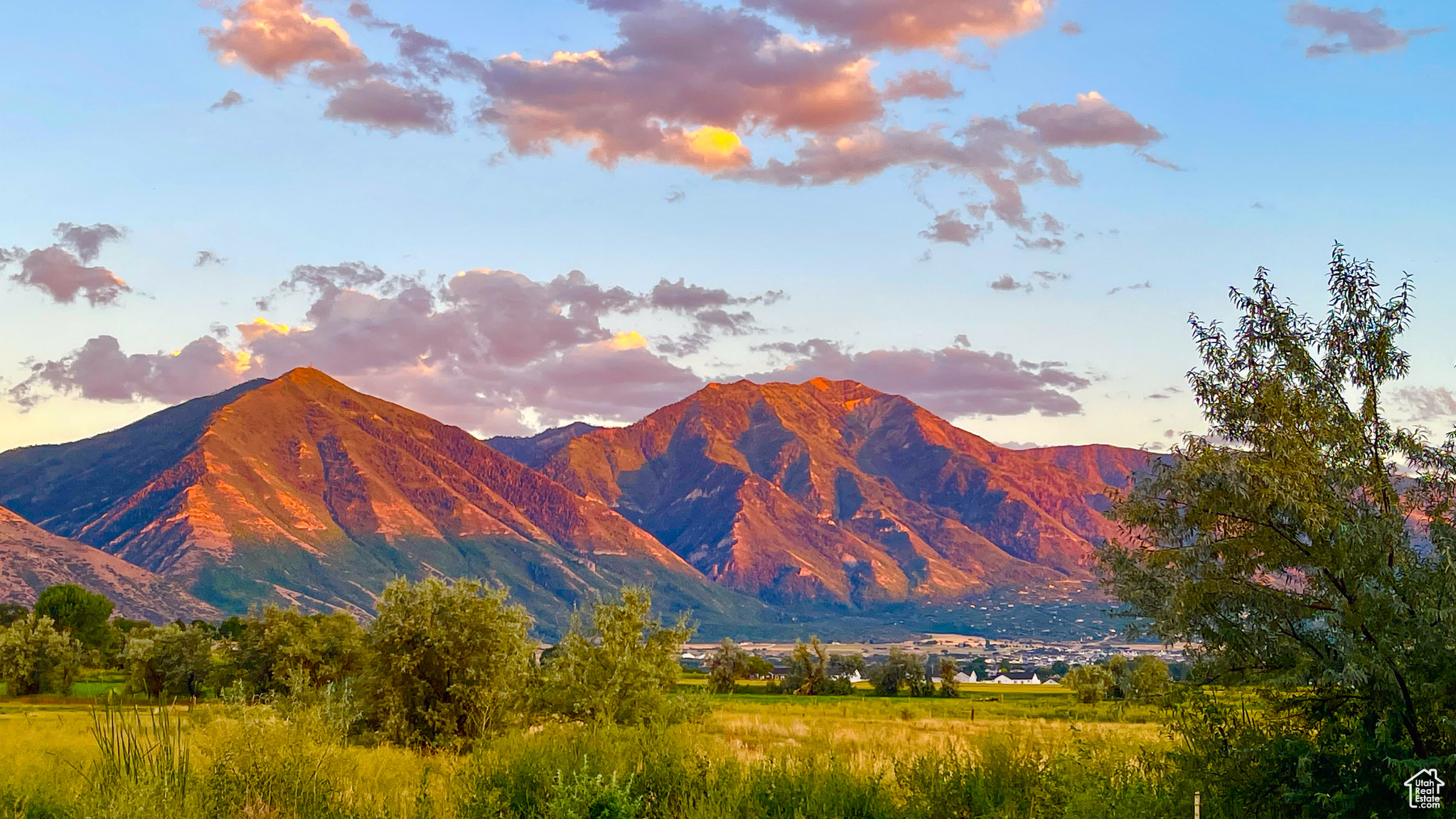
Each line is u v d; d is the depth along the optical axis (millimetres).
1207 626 15992
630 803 15664
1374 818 13828
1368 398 16328
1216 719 15797
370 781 19250
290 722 18109
